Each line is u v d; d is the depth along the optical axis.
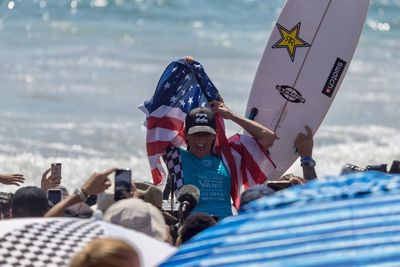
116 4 89.56
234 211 23.16
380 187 12.20
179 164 21.20
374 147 45.22
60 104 51.66
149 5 91.00
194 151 21.22
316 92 24.67
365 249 11.27
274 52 24.78
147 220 15.25
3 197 20.47
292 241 11.49
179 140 22.58
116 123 47.94
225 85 59.88
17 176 22.48
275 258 11.37
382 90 59.81
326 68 24.67
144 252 13.85
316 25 24.72
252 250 11.49
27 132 45.16
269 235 11.61
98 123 47.75
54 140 43.94
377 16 97.44
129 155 42.38
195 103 22.72
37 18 82.31
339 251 11.29
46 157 41.06
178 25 84.12
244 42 77.31
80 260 11.13
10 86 55.31
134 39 75.44
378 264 11.11
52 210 16.58
